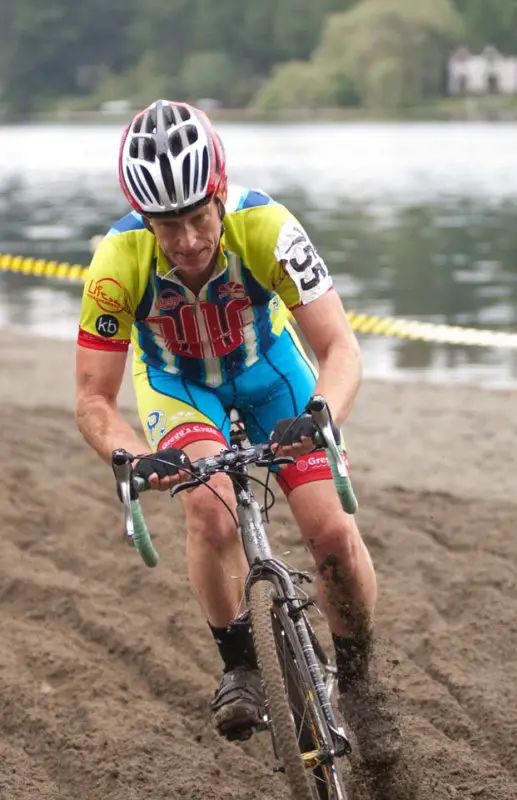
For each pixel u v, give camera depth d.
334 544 7.34
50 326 27.53
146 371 7.89
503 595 10.52
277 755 6.45
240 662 7.42
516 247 41.97
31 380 20.36
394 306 28.73
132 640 9.88
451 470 14.55
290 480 7.45
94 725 8.56
